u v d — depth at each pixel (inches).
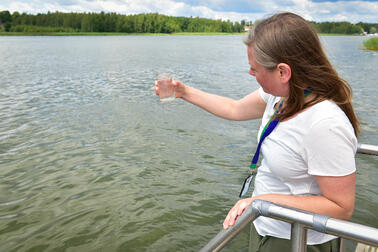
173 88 70.8
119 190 121.3
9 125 204.1
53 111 238.4
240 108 69.6
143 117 218.4
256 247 56.1
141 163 144.3
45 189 123.3
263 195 45.2
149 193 118.7
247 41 46.0
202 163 144.3
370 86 333.4
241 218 40.3
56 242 93.4
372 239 32.2
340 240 51.5
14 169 140.6
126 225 100.5
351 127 43.4
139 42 1604.3
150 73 457.4
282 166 48.4
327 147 42.3
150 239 94.0
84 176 133.0
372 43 981.2
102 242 93.0
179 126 197.8
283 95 46.6
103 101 270.2
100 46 1206.3
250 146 164.9
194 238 94.3
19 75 438.6
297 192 49.3
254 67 45.8
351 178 42.8
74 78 410.0
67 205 112.2
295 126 45.8
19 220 104.0
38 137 181.0
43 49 1018.1
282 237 52.5
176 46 1246.9
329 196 43.9
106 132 187.9
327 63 44.1
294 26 42.8
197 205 110.8
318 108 43.5
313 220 35.4
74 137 179.9
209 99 71.5
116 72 470.3
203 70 490.0
